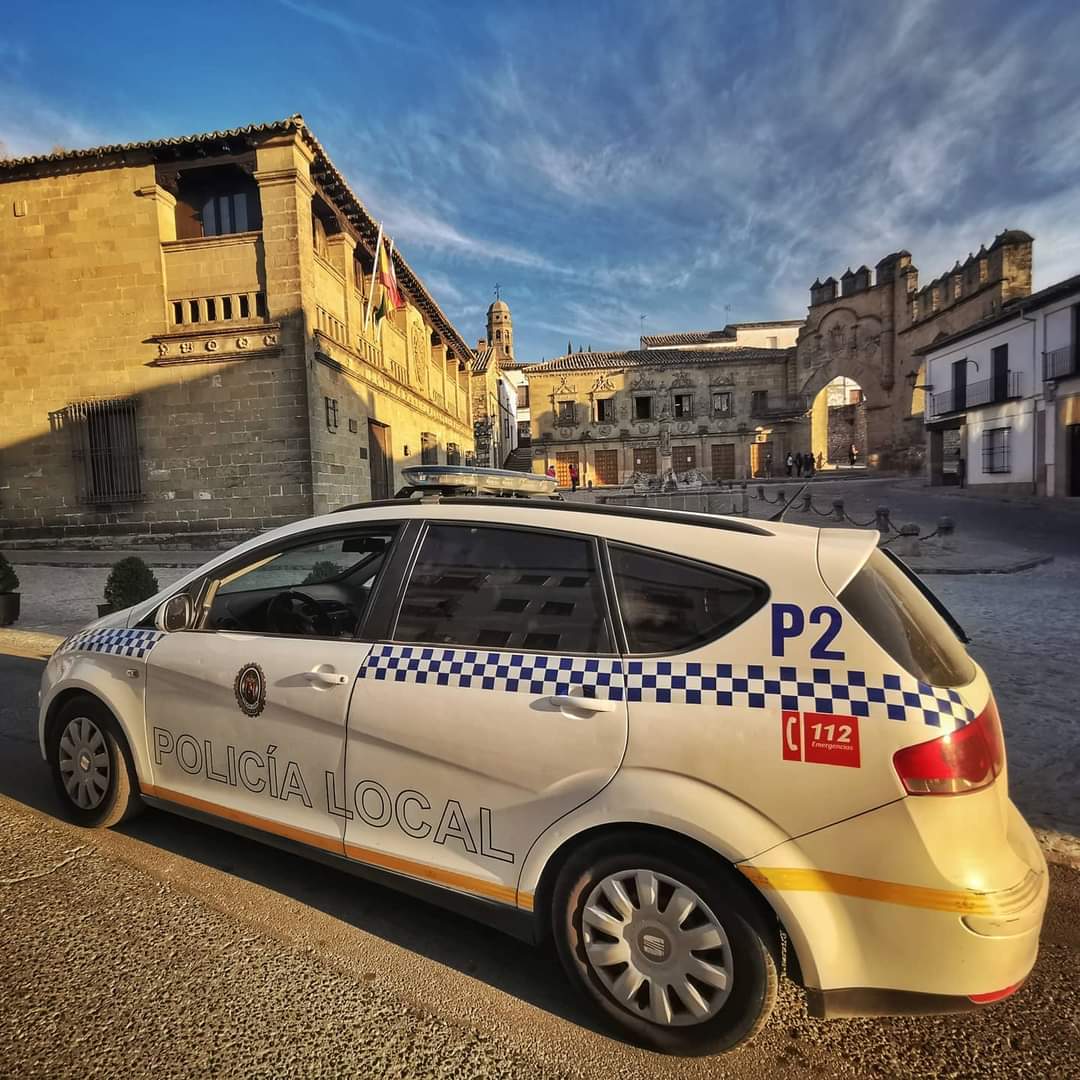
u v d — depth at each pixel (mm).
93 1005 2176
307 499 14797
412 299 23875
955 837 1734
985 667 6023
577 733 2068
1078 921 2686
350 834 2463
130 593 8023
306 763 2557
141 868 2982
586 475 46719
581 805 2041
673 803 1908
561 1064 1991
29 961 2375
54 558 14289
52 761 3428
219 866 3014
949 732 1776
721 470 45938
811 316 44156
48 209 15086
